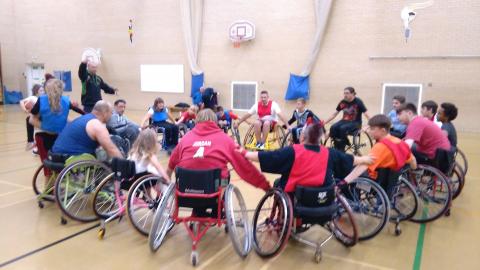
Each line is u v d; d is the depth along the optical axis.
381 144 2.83
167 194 2.49
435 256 2.53
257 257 2.50
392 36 8.27
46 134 3.45
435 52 7.90
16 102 14.03
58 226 2.94
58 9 12.77
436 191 3.59
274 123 5.95
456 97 7.82
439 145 3.38
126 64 11.97
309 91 9.33
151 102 11.77
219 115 6.32
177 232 2.90
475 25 7.49
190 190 2.37
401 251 2.61
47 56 13.41
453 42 7.71
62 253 2.51
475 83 7.63
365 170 2.88
